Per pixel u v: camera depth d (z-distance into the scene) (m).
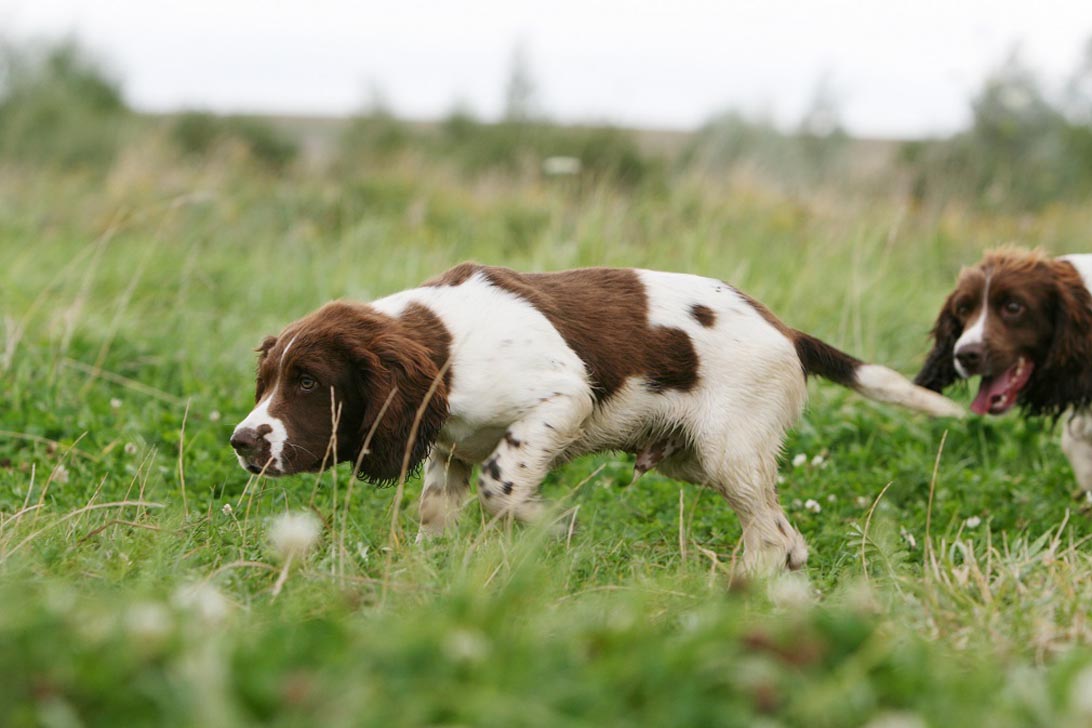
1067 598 4.84
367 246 14.04
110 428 7.99
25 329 10.02
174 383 9.42
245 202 17.56
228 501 6.82
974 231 14.41
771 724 2.99
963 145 19.34
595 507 6.88
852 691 3.13
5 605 3.53
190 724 2.83
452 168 20.66
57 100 28.94
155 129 27.77
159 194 17.11
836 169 20.05
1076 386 7.59
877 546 5.66
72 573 4.77
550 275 6.25
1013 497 7.70
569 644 3.39
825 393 9.34
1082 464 7.78
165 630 3.23
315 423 5.72
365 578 4.68
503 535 5.61
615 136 22.64
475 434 6.00
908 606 4.70
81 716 2.93
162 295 11.77
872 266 12.50
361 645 3.31
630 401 6.09
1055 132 19.31
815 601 4.82
